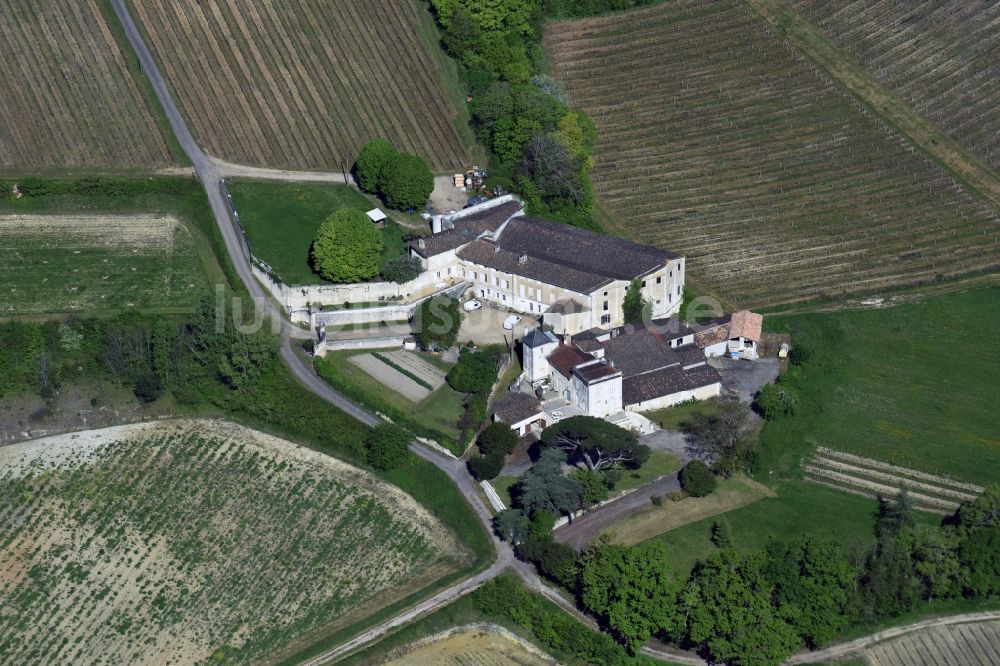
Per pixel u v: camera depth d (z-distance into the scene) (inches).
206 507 6825.8
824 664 6053.2
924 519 6766.7
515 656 6082.7
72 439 7249.0
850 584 6156.5
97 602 6338.6
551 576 6348.4
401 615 6245.1
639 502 6742.1
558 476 6520.7
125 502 6870.1
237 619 6245.1
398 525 6697.8
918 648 6141.7
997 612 6328.7
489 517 6678.2
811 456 7190.0
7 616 6279.5
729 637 5910.4
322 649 6097.4
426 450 7052.2
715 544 6437.0
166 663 6038.4
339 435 7116.1
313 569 6481.3
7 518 6796.3
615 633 6117.1
